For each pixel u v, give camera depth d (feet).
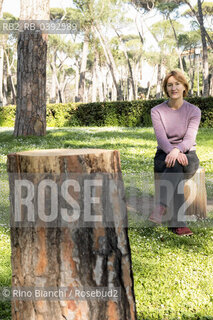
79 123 62.23
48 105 62.85
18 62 40.27
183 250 11.64
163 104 12.51
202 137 41.52
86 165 5.82
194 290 9.39
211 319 8.34
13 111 66.64
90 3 111.34
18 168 5.92
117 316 5.99
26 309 6.02
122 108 59.36
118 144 37.52
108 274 5.95
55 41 151.33
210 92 160.04
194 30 146.41
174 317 8.38
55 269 5.82
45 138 40.09
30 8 38.93
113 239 6.01
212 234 12.80
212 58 161.68
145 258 10.95
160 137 12.13
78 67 180.34
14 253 6.15
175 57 152.56
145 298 9.00
